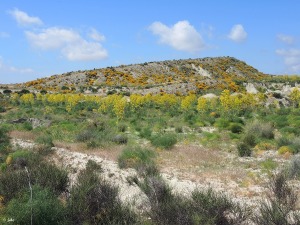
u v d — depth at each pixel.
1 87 100.19
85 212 9.13
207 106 50.66
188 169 17.58
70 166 16.75
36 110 57.22
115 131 33.56
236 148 24.17
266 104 54.25
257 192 12.68
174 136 28.12
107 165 17.30
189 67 137.50
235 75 135.12
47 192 9.69
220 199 9.22
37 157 17.62
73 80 114.00
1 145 21.61
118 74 121.00
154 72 128.25
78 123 39.72
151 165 15.86
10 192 10.75
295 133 31.12
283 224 8.34
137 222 9.01
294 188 12.80
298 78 93.62
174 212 9.13
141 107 59.09
